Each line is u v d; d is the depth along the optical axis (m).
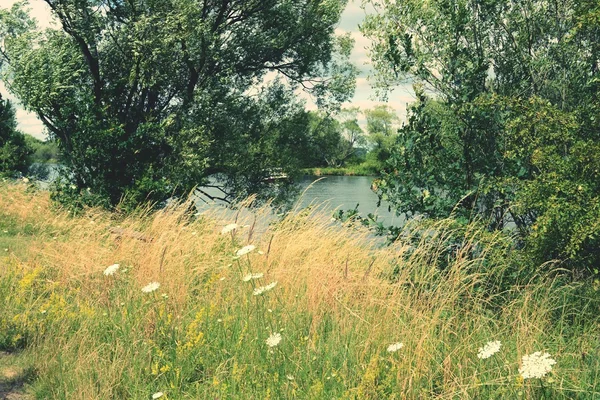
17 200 16.17
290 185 22.16
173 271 6.87
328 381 4.50
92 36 18.08
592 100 7.18
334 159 73.44
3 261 8.22
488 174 7.28
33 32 18.69
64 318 5.99
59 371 4.91
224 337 5.26
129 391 4.54
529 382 4.08
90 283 7.20
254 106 22.12
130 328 5.56
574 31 7.20
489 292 6.34
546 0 8.38
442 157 7.52
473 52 8.53
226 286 6.51
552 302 5.94
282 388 4.38
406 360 4.55
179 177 17.55
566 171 6.35
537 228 6.26
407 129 7.50
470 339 5.14
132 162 17.20
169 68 19.30
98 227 10.22
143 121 19.39
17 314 6.04
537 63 8.09
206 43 19.38
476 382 4.25
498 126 7.42
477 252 6.84
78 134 16.77
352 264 6.70
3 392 4.73
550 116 6.72
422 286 5.98
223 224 8.68
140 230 11.18
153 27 18.53
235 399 4.25
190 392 4.56
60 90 17.23
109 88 19.17
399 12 8.43
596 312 5.98
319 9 21.72
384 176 7.47
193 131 18.72
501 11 8.48
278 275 6.43
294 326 5.36
